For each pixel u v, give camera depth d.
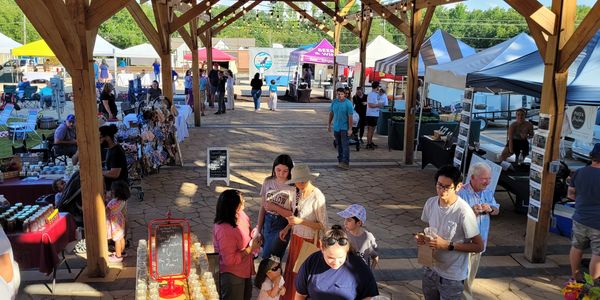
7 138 13.44
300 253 4.09
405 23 10.91
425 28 10.29
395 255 6.13
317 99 25.52
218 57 27.56
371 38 63.31
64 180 6.77
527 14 5.60
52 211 5.20
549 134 5.76
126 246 6.12
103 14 4.90
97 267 5.33
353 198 8.45
